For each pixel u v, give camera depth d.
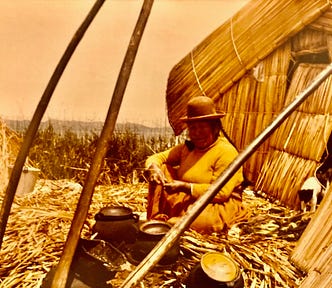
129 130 6.38
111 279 2.61
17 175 2.57
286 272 3.11
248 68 4.90
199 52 5.51
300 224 3.80
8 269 3.15
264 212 4.52
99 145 2.27
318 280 2.59
